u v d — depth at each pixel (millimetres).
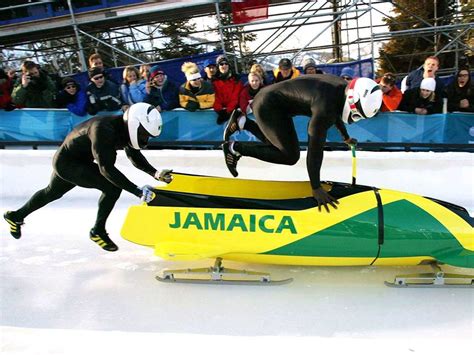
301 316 2705
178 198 3090
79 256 3639
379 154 4633
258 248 2984
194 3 7551
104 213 3305
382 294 2932
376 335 2504
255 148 3488
